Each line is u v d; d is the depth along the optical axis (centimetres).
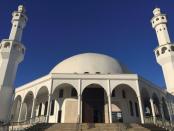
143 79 3147
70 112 3095
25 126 2786
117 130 2205
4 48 3925
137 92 2905
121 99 3250
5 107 3462
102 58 3809
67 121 3014
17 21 4444
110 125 2342
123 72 3750
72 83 2942
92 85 3158
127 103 3247
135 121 3145
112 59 3944
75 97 3219
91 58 3766
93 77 2988
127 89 3372
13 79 3775
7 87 3591
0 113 3362
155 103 3797
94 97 3209
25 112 4156
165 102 3709
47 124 2341
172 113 3550
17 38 4219
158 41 4412
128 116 3130
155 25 4581
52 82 2944
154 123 2780
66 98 3219
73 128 2227
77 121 2800
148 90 3194
